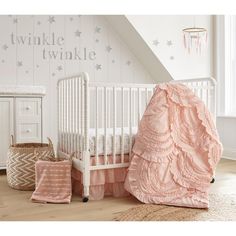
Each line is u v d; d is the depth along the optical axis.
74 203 2.45
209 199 2.50
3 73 3.64
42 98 3.45
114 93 2.62
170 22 4.02
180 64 4.12
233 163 3.91
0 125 3.28
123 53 4.25
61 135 3.14
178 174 2.60
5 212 2.22
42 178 2.55
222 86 4.36
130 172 2.56
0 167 3.31
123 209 2.32
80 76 2.54
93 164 2.55
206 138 2.71
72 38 3.97
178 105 2.74
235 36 4.32
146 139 2.58
